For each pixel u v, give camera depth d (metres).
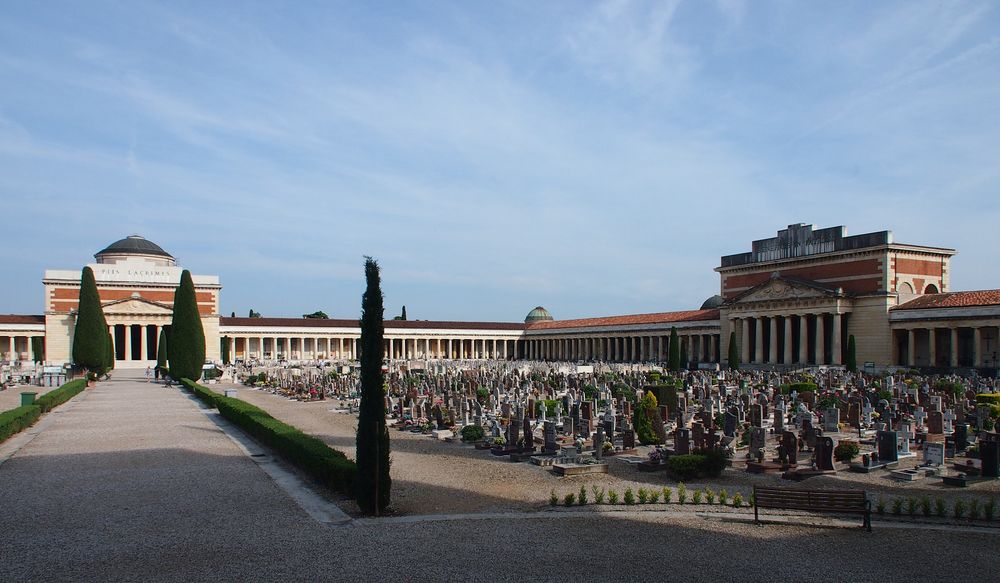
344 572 15.41
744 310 114.69
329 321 164.25
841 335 104.81
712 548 17.77
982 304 84.31
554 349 172.62
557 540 18.27
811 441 32.97
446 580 14.93
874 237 97.69
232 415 44.12
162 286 143.75
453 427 42.88
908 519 21.03
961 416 42.41
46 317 133.50
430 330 171.12
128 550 17.11
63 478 26.33
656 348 141.88
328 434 42.19
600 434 31.39
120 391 74.69
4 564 16.05
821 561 16.83
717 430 35.47
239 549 17.17
